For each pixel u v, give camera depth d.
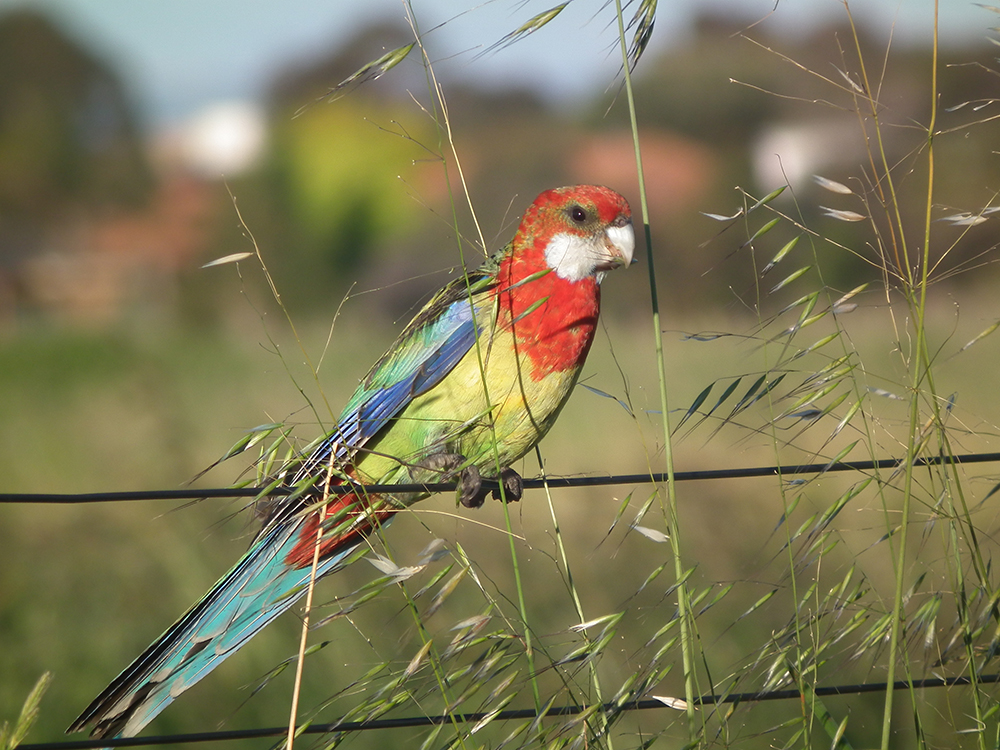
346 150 55.16
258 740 10.57
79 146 75.38
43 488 17.45
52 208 71.19
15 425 23.25
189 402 22.53
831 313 6.57
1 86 76.00
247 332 39.91
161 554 13.75
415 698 6.25
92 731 6.95
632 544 13.41
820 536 6.68
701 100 43.06
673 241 36.97
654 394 22.62
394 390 8.99
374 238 53.94
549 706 6.23
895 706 9.75
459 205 16.30
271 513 7.45
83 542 14.31
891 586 10.51
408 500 9.34
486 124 41.66
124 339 36.56
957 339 21.20
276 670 6.25
